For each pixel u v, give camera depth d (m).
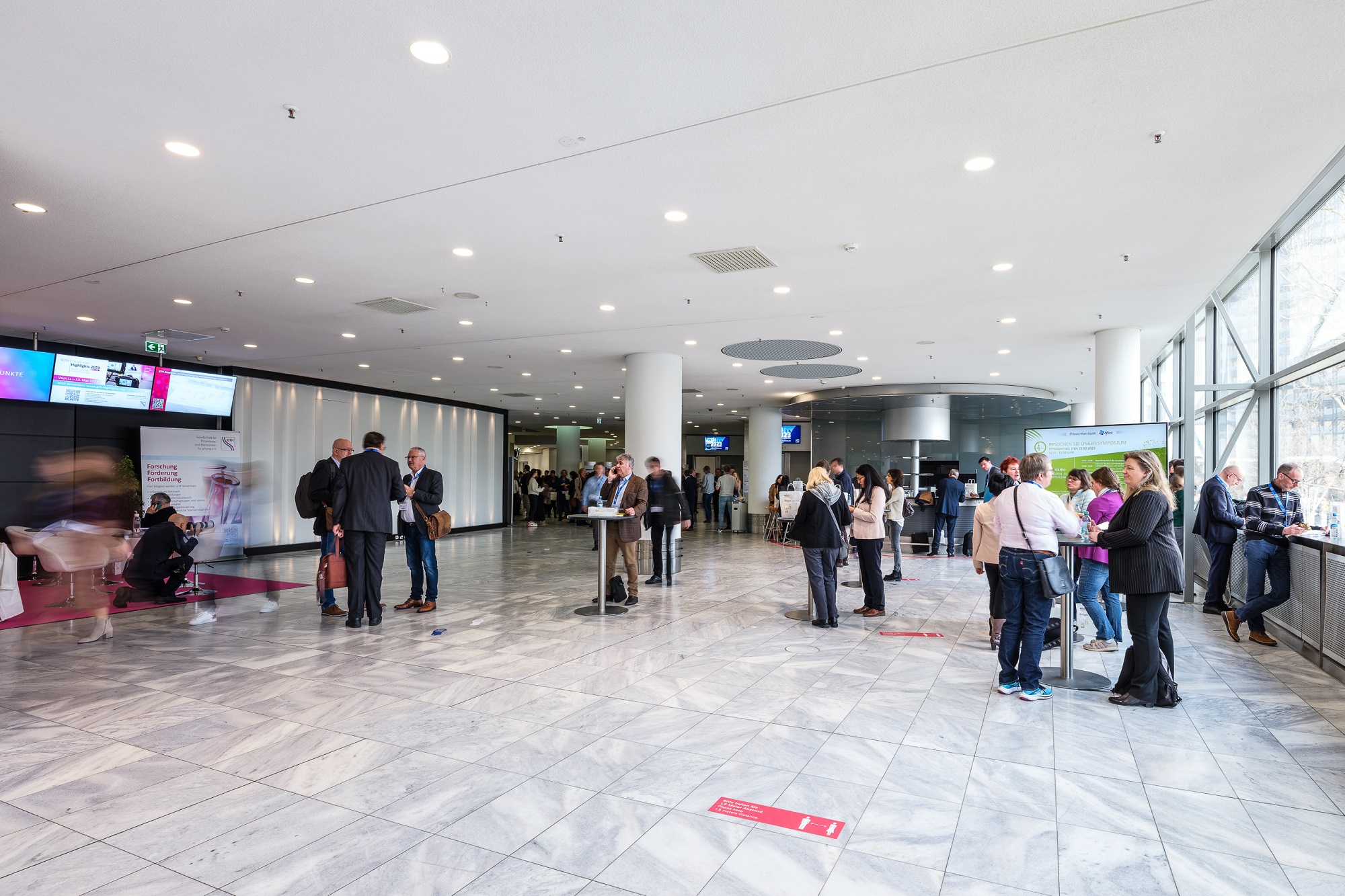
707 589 8.86
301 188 4.91
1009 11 3.00
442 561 11.96
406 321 9.10
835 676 4.93
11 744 3.66
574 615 7.12
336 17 3.06
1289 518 5.92
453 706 4.26
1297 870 2.49
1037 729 3.90
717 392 16.67
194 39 3.22
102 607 6.05
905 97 3.72
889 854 2.59
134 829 2.78
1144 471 4.27
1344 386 5.89
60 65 3.43
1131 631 4.36
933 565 11.41
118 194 5.02
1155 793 3.10
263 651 5.60
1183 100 3.74
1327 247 6.02
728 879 2.43
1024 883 2.40
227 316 8.83
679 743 3.67
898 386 15.44
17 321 9.10
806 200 5.15
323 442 14.59
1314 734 3.82
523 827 2.79
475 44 3.26
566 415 22.62
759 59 3.37
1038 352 11.33
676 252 6.32
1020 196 5.06
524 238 5.96
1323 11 2.98
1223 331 9.23
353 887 2.38
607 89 3.64
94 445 10.82
